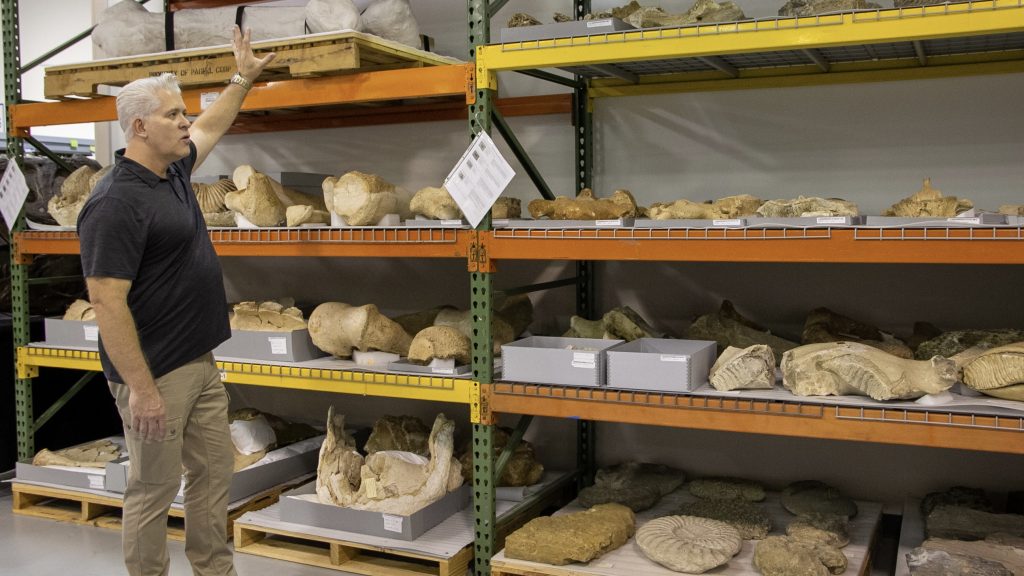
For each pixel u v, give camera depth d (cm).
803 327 373
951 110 343
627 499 349
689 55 283
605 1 388
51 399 475
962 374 278
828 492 353
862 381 276
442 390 330
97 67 380
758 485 368
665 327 395
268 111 458
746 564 289
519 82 413
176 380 282
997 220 260
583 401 306
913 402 272
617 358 303
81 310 429
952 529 305
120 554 363
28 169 475
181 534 383
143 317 276
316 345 373
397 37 356
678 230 289
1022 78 332
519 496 362
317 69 329
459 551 321
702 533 301
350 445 402
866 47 325
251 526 354
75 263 500
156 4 493
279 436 434
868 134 355
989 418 257
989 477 350
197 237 287
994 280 345
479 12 311
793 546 280
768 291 378
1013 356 263
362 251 343
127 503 287
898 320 360
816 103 362
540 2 403
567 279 389
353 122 446
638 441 405
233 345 381
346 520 340
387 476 351
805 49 319
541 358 314
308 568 344
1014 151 336
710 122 380
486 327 320
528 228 310
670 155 388
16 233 425
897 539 357
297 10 367
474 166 312
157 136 270
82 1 661
